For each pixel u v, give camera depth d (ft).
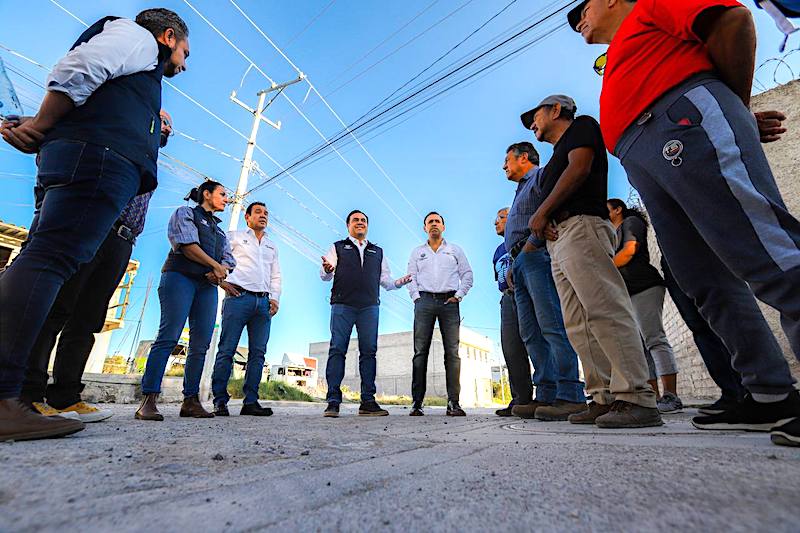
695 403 12.03
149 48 4.72
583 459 2.64
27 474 2.17
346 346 10.94
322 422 7.24
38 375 5.59
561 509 1.62
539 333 8.85
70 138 3.94
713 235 3.23
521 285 8.98
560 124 6.95
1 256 29.63
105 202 4.05
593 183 5.72
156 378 7.52
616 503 1.66
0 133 3.88
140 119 4.53
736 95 3.43
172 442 3.68
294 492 1.95
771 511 1.47
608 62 4.35
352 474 2.35
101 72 4.05
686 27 3.45
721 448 2.80
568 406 7.20
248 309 10.50
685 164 3.37
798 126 10.44
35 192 4.52
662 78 3.68
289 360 107.86
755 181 3.05
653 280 9.87
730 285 3.97
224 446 3.48
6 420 3.31
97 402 15.99
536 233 6.04
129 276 41.55
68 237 3.80
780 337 9.96
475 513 1.61
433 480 2.18
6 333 3.38
